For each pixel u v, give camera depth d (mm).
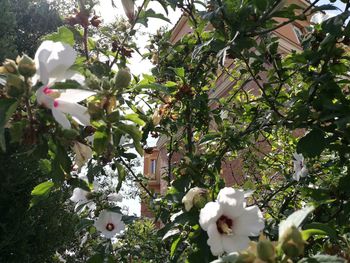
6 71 1293
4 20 9562
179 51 3646
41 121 1333
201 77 3537
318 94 2180
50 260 7797
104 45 2701
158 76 3686
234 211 1458
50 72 1305
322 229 1278
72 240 7996
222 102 3664
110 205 2961
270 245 1076
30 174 7074
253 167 4543
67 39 1814
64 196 7520
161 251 4059
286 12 2166
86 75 1571
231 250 1402
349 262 1366
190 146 3129
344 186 2027
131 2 2164
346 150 2133
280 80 2809
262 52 2693
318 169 3078
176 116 3328
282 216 2879
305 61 2385
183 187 2162
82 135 1678
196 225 1638
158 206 3111
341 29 2037
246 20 2225
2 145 1224
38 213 7395
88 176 2076
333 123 2104
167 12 2271
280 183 4211
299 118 2166
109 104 1474
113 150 1642
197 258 1585
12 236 6840
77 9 2314
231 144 3012
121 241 4445
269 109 3023
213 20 2373
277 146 4305
